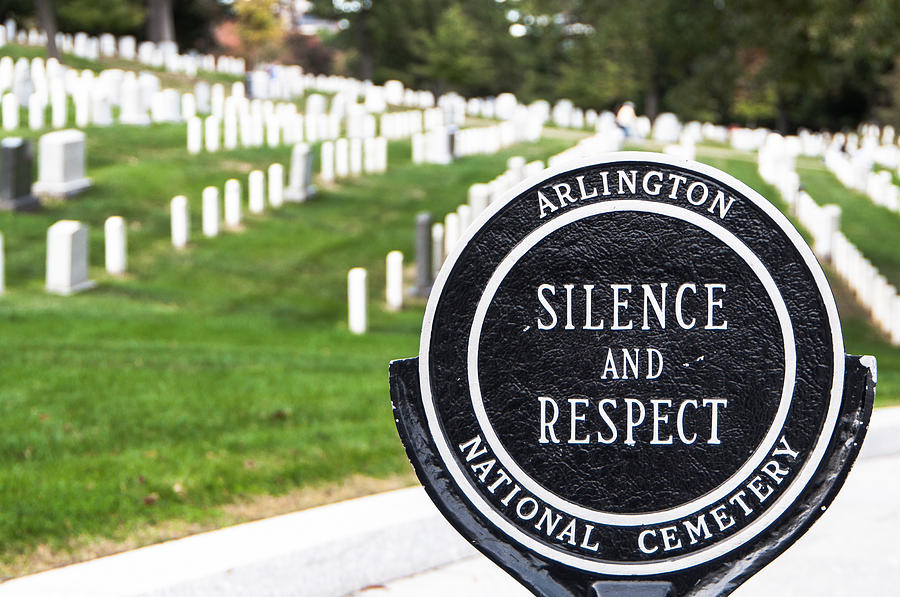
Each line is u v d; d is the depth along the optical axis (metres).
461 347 3.65
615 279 3.63
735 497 3.62
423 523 5.98
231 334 13.55
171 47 47.41
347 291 17.83
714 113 68.94
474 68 65.94
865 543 6.44
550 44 45.59
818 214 23.22
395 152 31.66
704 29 21.92
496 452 3.63
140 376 9.54
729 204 3.61
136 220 20.02
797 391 3.62
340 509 6.11
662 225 3.63
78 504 6.11
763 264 3.61
